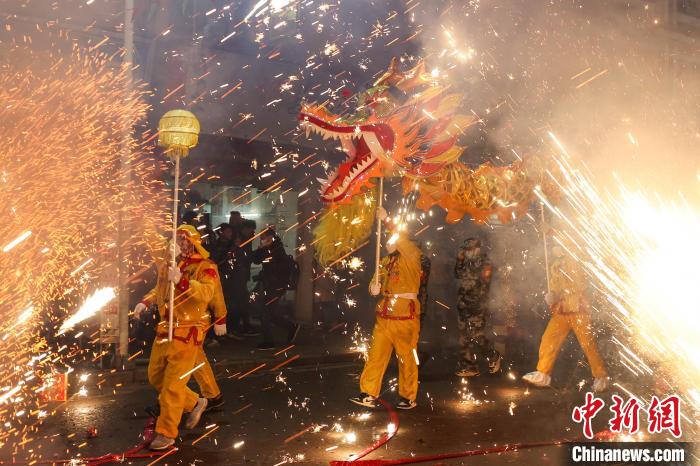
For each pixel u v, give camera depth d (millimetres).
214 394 7406
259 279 11023
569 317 8312
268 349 10930
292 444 6270
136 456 5820
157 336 6277
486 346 9406
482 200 7020
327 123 6000
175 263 6066
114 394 8133
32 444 6141
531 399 8078
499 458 5902
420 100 6238
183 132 6031
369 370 7645
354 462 5652
